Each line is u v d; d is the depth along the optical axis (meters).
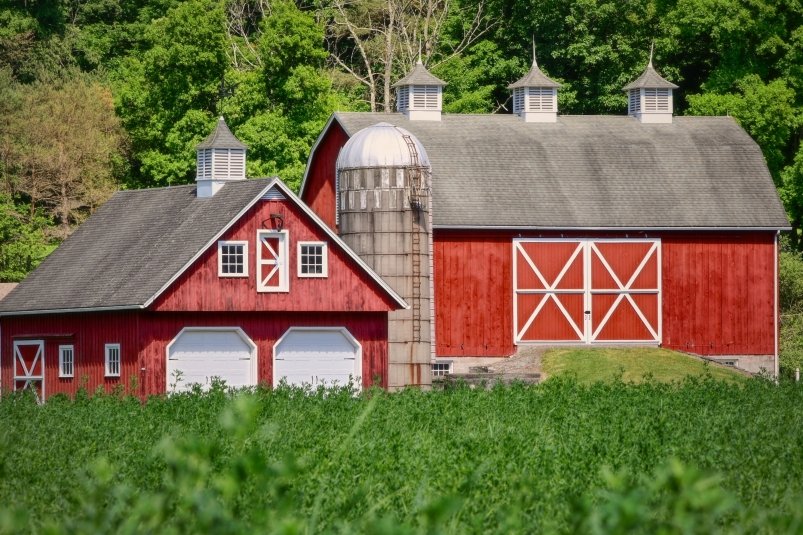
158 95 153.62
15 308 105.94
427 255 105.06
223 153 103.69
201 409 67.00
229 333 96.12
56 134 161.38
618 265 117.81
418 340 103.94
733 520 36.25
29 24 178.12
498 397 74.19
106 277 100.50
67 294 102.31
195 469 29.95
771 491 42.03
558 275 116.38
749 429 59.28
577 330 116.62
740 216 119.81
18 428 61.97
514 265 115.62
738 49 154.38
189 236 98.06
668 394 77.94
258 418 60.88
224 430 56.47
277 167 151.12
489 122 127.12
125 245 104.69
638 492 28.17
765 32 151.25
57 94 165.50
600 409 67.38
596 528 27.72
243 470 28.62
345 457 47.34
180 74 152.75
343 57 197.62
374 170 104.06
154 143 158.00
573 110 170.88
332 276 98.88
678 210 119.31
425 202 105.19
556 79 170.50
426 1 188.88
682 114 173.00
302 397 74.94
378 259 103.75
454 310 114.31
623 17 169.50
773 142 150.50
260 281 96.81
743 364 119.75
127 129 159.00
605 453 49.56
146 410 69.19
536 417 65.31
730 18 152.50
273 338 97.56
